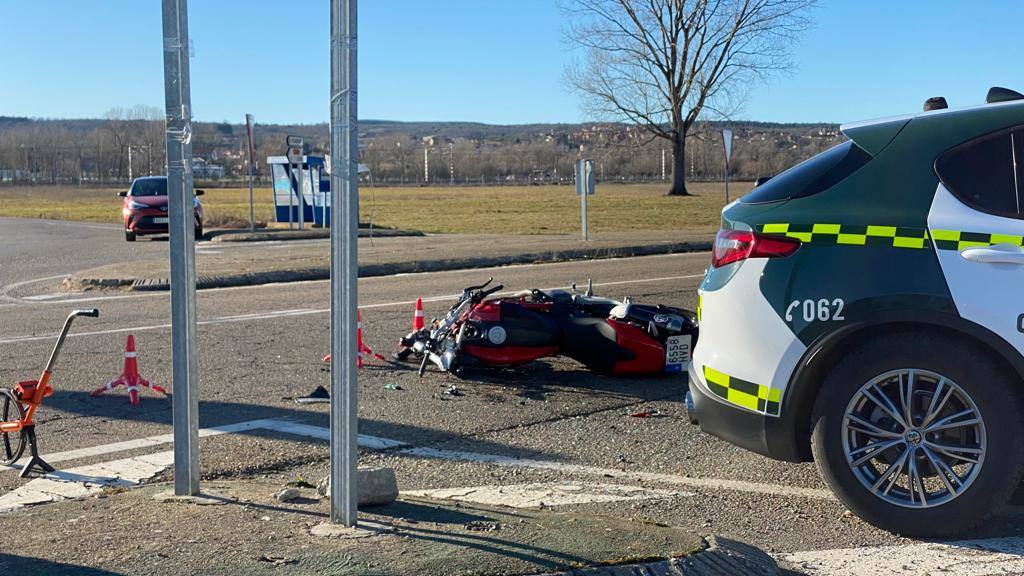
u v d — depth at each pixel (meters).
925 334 4.69
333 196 4.09
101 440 6.66
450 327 8.83
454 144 178.38
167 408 7.61
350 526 4.24
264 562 3.78
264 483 5.49
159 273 16.52
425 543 3.99
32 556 3.91
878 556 4.48
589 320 8.62
